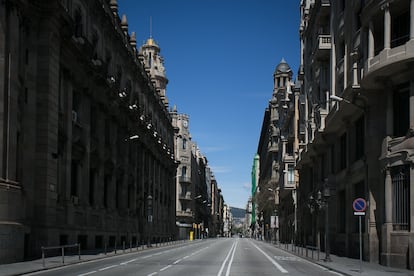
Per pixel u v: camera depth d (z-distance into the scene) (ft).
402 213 92.22
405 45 88.79
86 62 141.79
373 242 104.47
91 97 153.17
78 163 143.33
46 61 113.60
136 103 219.00
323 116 155.22
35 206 110.01
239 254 153.99
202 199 553.23
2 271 75.66
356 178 121.60
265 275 78.89
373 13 96.63
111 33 174.40
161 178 294.46
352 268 90.79
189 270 87.35
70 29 124.06
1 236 86.69
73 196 136.05
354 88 105.19
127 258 123.44
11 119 93.56
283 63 442.91
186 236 431.84
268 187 359.25
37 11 111.45
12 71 94.12
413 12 88.33
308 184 203.72
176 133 388.57
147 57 394.73
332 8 148.05
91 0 151.02
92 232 152.15
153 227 262.26
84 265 96.48
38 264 90.07
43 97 112.98
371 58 96.99
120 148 193.57
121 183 194.08
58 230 118.83
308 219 208.44
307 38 198.59
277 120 377.50
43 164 111.34
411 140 89.51
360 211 82.07
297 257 141.49
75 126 139.64
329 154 155.53
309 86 191.52
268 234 387.14
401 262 90.74
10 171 92.89
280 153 323.37
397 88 96.27
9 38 93.71
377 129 104.78
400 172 92.73
